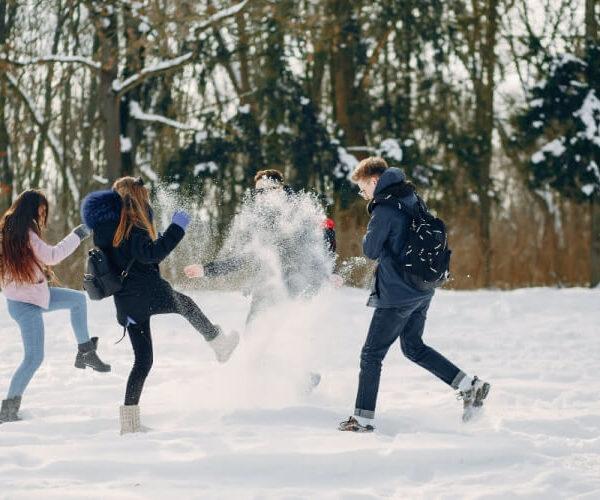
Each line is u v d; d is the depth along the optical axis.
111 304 12.30
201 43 18.72
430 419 5.52
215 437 4.82
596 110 20.77
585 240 25.05
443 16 21.39
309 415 5.42
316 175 20.70
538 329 10.56
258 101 20.70
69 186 22.89
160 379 7.02
